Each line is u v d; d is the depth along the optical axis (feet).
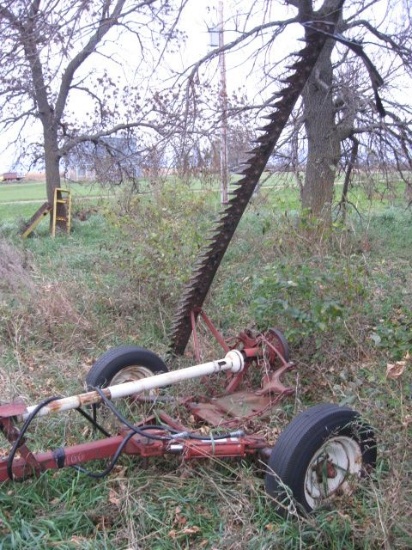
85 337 22.59
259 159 15.84
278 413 15.23
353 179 38.96
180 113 26.94
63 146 50.49
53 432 15.11
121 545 11.21
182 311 18.01
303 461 11.74
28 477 11.94
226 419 14.80
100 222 52.19
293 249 22.13
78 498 12.42
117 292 26.35
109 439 12.57
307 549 11.17
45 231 51.11
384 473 12.50
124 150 48.24
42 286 26.68
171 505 12.26
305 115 34.42
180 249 25.18
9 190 109.50
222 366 15.87
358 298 19.67
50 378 18.99
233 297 21.81
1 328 22.53
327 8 20.94
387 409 13.79
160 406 15.66
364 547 11.02
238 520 11.86
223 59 26.66
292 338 17.83
